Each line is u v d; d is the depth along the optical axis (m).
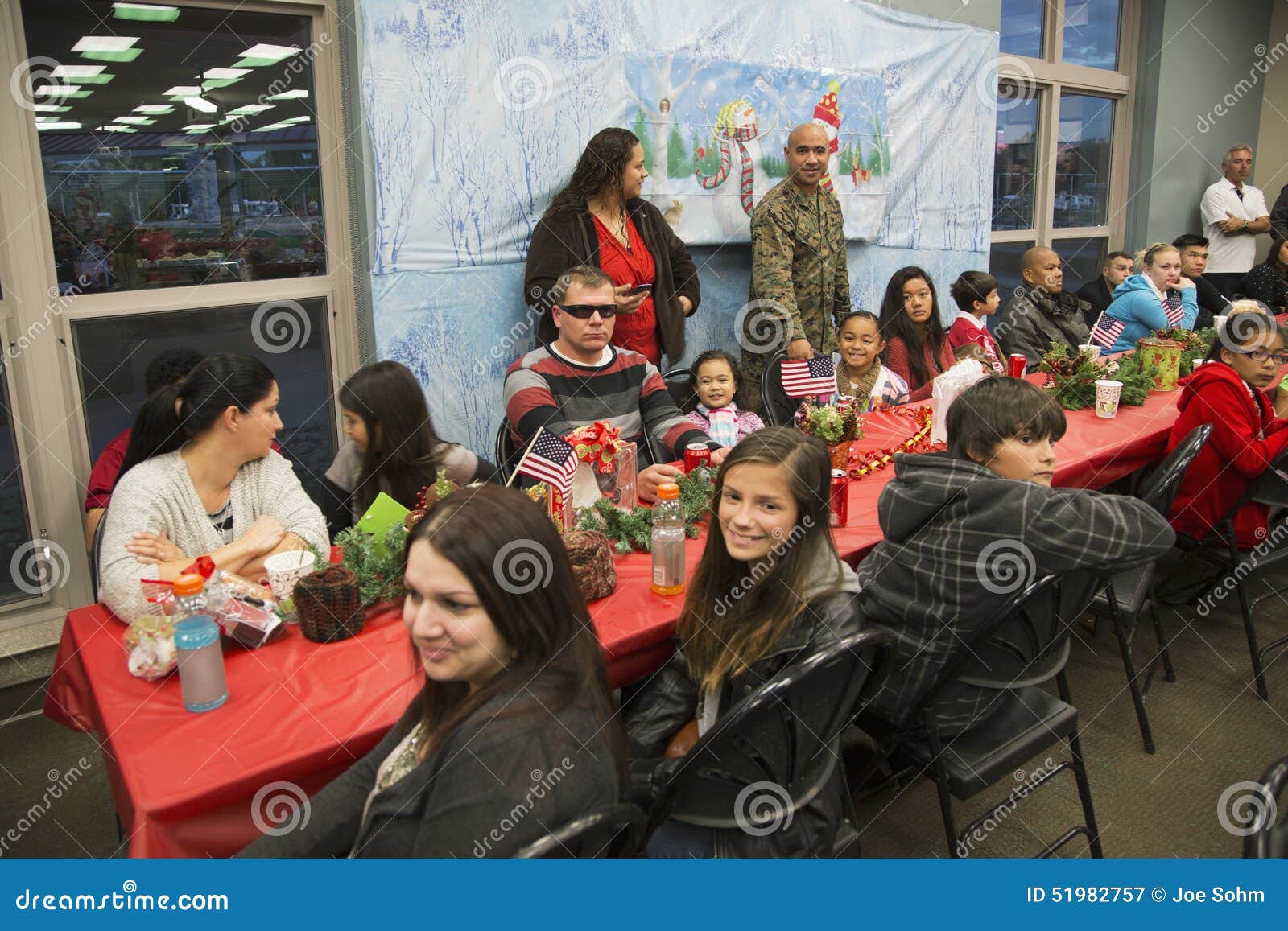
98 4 2.60
